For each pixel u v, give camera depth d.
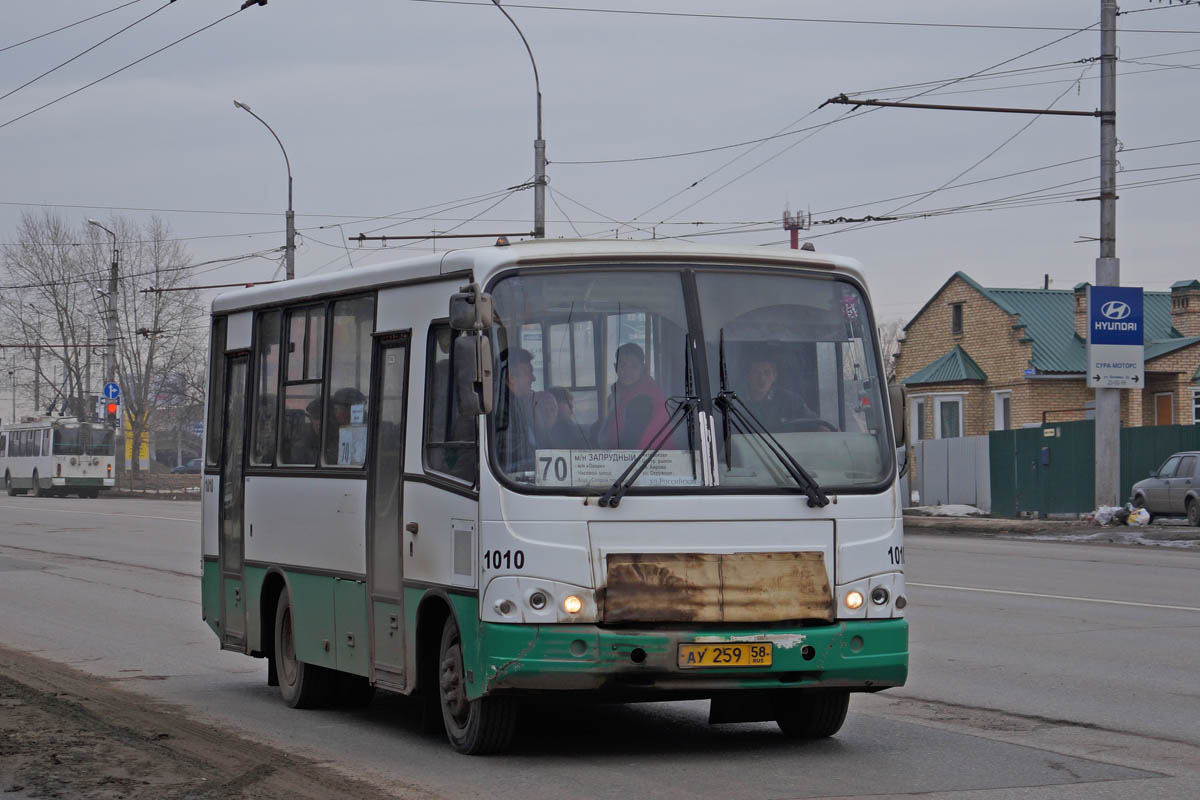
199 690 13.18
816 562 9.16
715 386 9.30
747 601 8.98
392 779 8.76
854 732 10.45
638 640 8.75
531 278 9.26
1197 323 54.50
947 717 11.07
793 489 9.19
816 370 9.55
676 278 9.43
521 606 8.81
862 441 9.52
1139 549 30.09
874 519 9.36
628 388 9.21
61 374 89.25
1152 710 11.26
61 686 13.02
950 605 18.69
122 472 84.81
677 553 8.95
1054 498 40.53
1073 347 51.88
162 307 80.00
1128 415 51.47
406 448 10.09
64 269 81.00
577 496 8.90
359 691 12.13
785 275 9.66
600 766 9.20
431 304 9.95
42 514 47.94
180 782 8.58
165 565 27.34
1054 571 24.05
